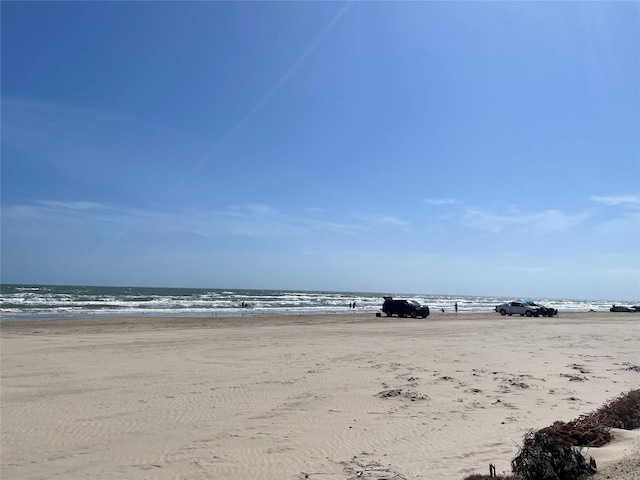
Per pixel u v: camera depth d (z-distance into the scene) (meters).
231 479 6.21
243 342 21.91
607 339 25.25
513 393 11.28
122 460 6.95
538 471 5.50
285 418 9.20
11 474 6.44
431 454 7.01
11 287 115.25
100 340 22.27
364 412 9.62
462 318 45.81
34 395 11.13
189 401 10.59
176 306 63.66
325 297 122.50
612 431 6.71
